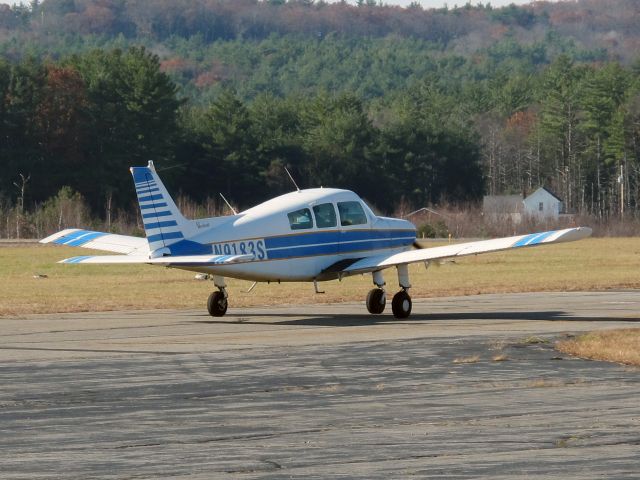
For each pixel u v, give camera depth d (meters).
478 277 100.94
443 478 26.27
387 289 87.56
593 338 49.78
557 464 27.36
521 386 37.78
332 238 62.56
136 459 28.17
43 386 38.50
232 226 58.66
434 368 41.97
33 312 68.25
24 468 27.36
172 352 47.25
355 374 40.69
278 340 51.53
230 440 30.12
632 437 30.05
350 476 26.48
